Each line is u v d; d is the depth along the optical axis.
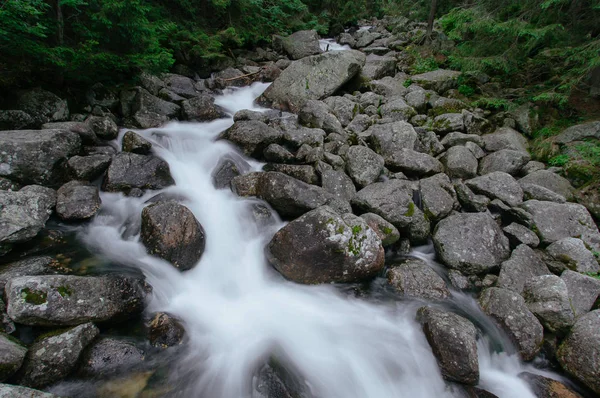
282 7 16.20
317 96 9.98
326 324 4.51
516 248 5.51
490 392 3.81
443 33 13.54
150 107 8.10
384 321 4.60
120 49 7.12
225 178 6.61
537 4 8.16
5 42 5.50
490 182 6.66
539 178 6.86
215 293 4.80
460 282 5.28
